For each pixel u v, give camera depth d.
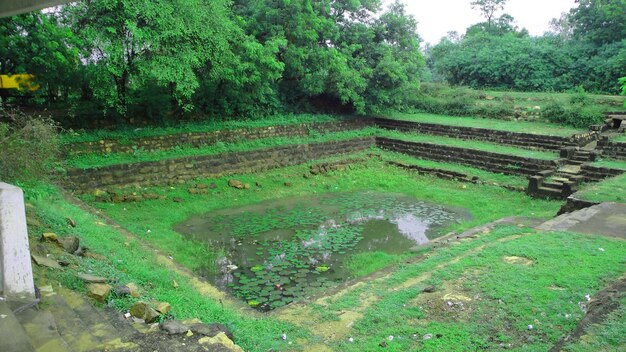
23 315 4.11
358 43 21.70
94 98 14.70
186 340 4.31
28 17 12.48
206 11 14.02
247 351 5.14
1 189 4.14
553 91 27.34
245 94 17.69
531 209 13.34
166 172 14.52
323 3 19.92
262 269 9.39
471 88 30.27
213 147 16.33
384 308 6.16
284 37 18.20
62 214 8.20
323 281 8.78
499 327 5.45
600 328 4.88
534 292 6.20
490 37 35.66
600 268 6.93
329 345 5.39
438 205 14.47
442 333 5.41
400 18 21.97
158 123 16.09
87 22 12.53
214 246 10.70
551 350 4.65
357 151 20.58
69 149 13.16
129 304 5.12
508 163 16.81
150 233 10.71
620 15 27.09
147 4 12.24
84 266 5.94
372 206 14.35
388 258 9.40
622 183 12.71
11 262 4.21
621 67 24.97
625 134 17.56
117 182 13.43
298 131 19.45
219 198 14.38
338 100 22.23
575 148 16.44
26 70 13.18
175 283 6.75
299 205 14.34
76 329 4.21
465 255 8.03
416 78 22.97
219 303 6.62
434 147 19.12
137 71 13.28
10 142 6.65
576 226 9.33
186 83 13.45
